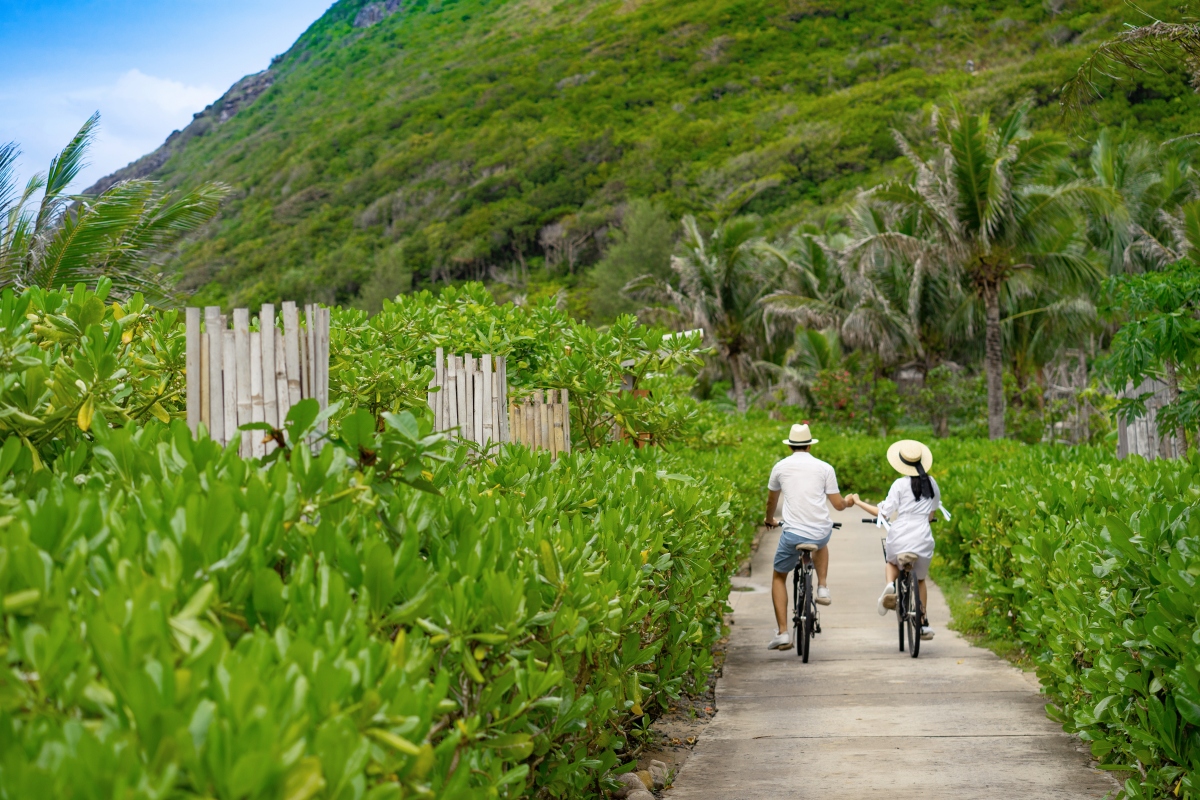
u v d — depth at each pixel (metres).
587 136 101.38
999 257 23.75
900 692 6.28
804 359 35.09
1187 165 27.59
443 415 5.61
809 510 7.55
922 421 32.72
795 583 7.99
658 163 89.38
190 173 158.62
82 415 2.91
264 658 1.63
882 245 24.95
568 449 7.81
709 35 119.00
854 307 31.72
